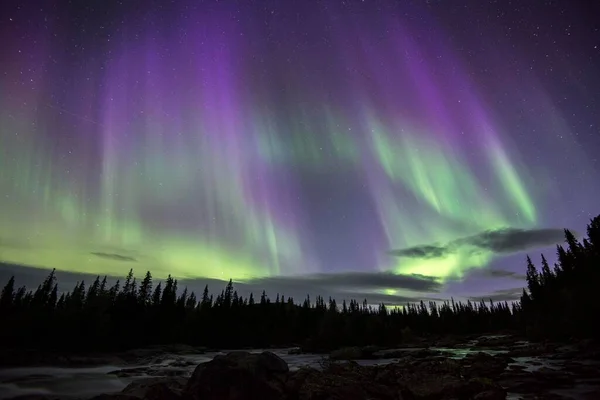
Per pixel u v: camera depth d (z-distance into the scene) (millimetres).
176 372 32281
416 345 69938
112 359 43375
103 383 27141
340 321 76438
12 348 44406
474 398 16625
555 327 58594
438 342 76938
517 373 24609
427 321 126000
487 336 93188
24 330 50344
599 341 42312
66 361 38594
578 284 68375
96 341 54844
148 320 75125
